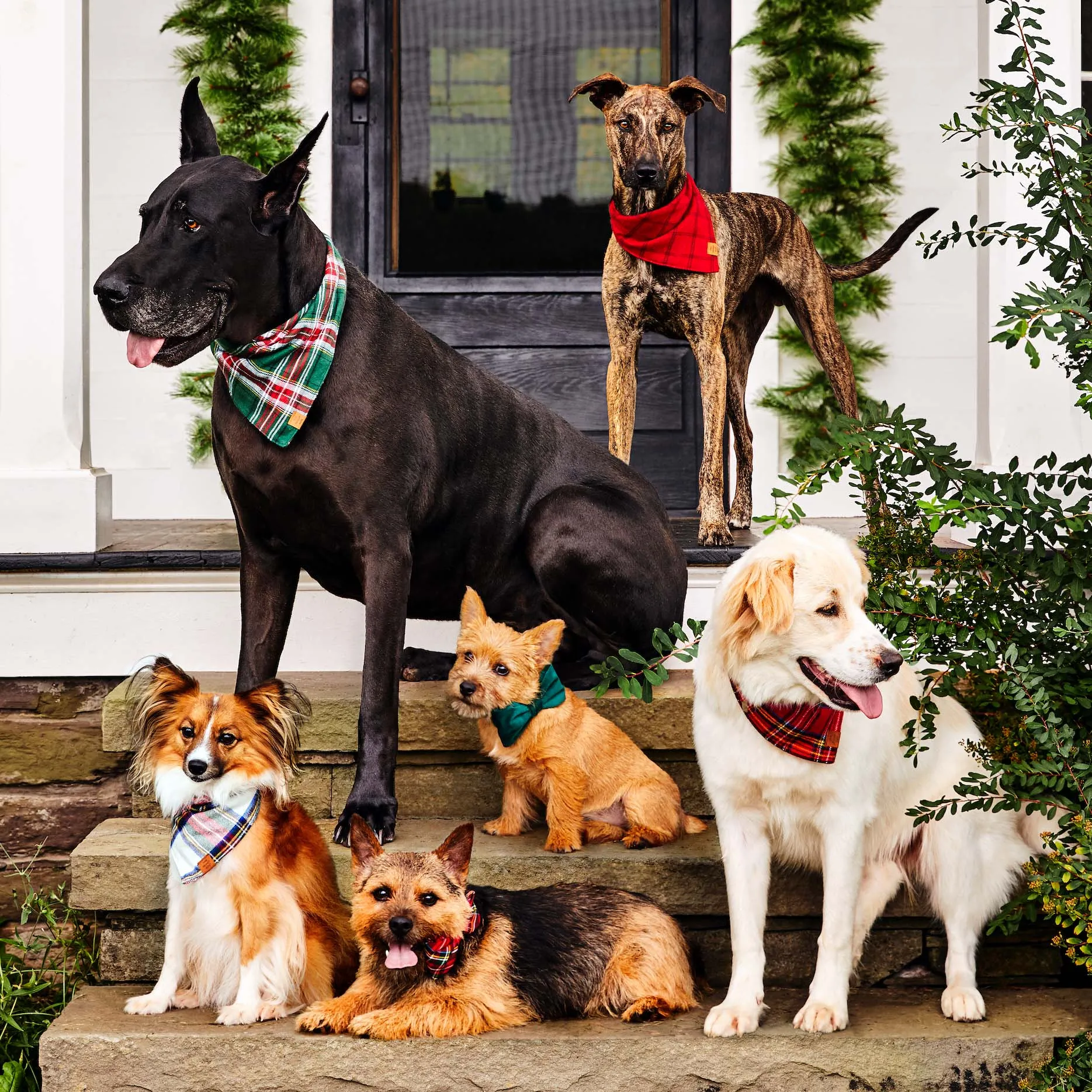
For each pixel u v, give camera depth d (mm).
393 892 2615
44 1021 3416
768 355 5383
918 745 2945
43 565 3854
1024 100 2992
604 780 3227
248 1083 2674
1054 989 3070
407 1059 2646
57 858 3939
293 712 2879
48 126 3994
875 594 2912
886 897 2988
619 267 4262
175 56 5344
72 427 4059
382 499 3189
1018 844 2988
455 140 5559
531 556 3566
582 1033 2697
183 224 2932
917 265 5445
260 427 3115
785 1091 2689
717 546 4215
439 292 5551
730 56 5414
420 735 3424
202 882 2797
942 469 2934
